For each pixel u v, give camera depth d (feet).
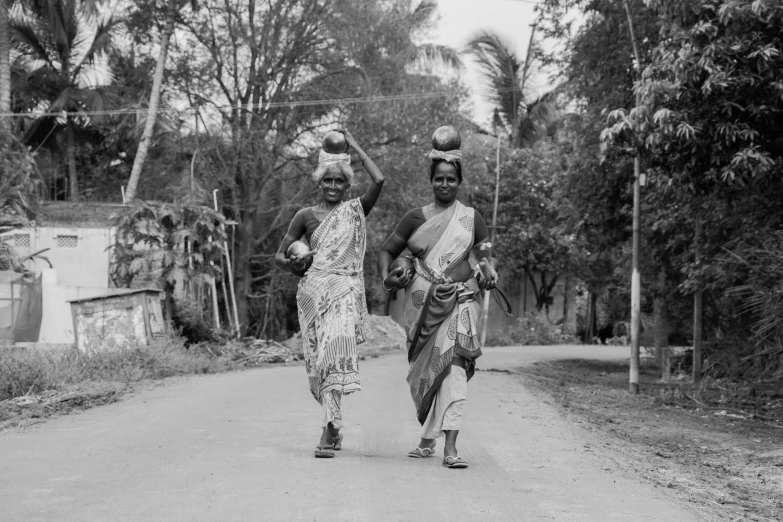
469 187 109.60
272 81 83.20
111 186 102.17
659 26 44.93
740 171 32.55
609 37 52.95
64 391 31.83
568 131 62.23
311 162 83.10
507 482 17.12
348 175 19.79
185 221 59.47
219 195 82.33
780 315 34.27
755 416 35.50
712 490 18.69
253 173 84.53
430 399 18.93
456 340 18.58
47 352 40.70
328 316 19.22
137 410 27.32
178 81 84.28
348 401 30.78
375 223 84.38
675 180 36.52
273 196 89.81
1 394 31.22
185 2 79.92
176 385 36.63
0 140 64.28
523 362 69.41
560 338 124.16
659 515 15.05
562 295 135.13
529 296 132.87
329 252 19.47
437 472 17.78
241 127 82.58
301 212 19.92
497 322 129.39
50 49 92.32
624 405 39.55
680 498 17.11
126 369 39.68
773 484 20.20
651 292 66.80
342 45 80.48
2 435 22.06
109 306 48.29
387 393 34.24
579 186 61.26
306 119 85.20
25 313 54.65
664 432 30.25
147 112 79.46
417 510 14.46
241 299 84.12
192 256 57.98
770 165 31.63
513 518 14.23
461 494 15.80
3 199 60.54
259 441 20.95
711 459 24.18
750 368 47.85
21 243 69.15
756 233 37.86
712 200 40.29
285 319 92.32
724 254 44.16
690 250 50.24
